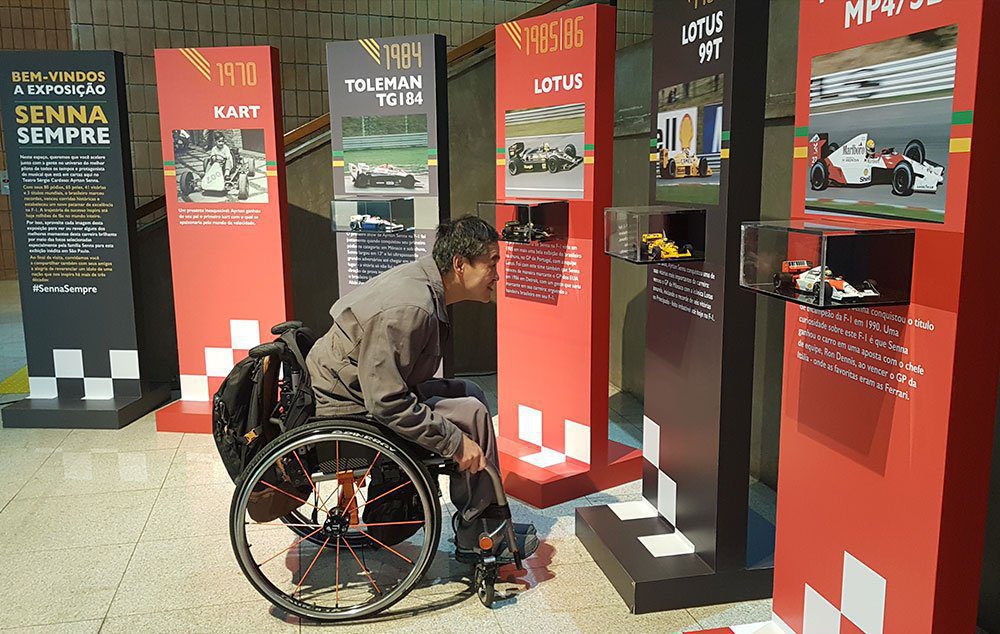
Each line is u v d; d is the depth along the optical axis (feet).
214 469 11.89
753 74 7.18
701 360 7.98
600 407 10.75
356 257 13.43
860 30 5.41
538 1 19.93
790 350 6.58
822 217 5.96
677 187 8.30
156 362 16.78
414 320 7.43
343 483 7.93
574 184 10.28
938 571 5.14
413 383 7.90
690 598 7.99
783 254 5.57
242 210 13.46
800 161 6.16
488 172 16.93
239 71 13.02
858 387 5.73
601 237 10.23
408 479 8.19
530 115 10.68
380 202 12.74
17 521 10.10
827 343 6.06
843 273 5.08
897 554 5.44
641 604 7.89
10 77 13.41
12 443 13.03
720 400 7.66
